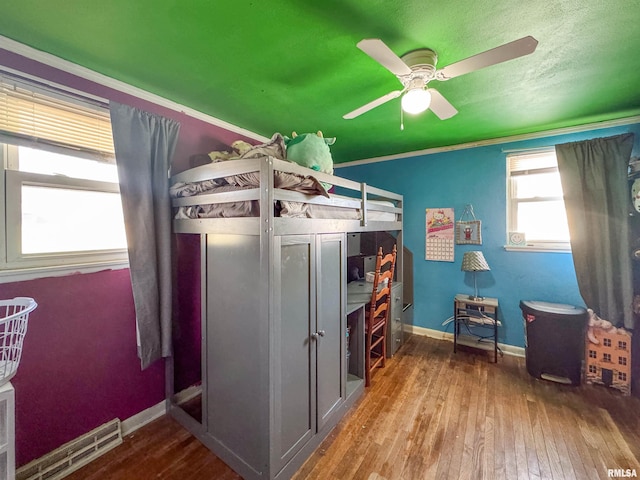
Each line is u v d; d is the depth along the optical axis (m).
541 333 2.58
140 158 1.86
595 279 2.48
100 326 1.82
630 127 2.52
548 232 2.96
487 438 1.87
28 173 1.55
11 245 1.51
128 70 1.74
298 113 2.42
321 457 1.74
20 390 1.52
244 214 1.57
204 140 2.45
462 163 3.36
